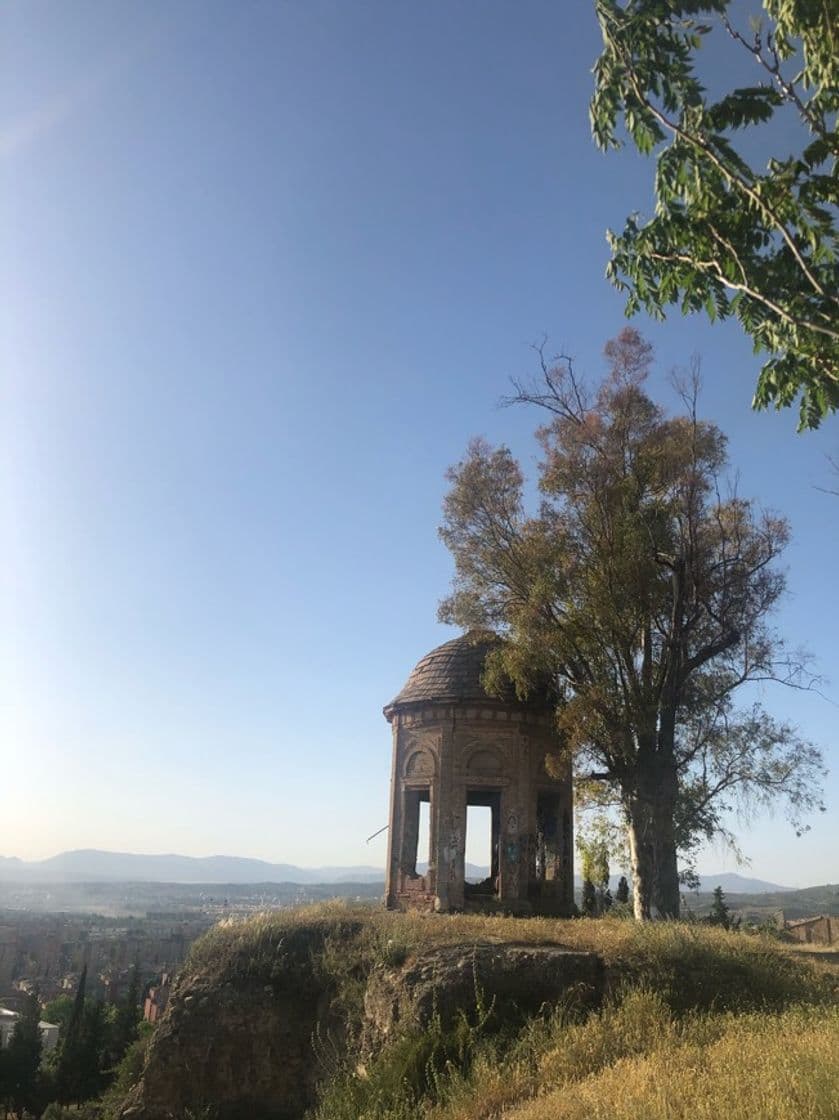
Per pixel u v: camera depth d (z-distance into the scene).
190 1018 19.44
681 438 27.70
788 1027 11.76
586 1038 12.79
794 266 7.36
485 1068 12.45
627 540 25.81
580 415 28.58
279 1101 18.53
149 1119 18.73
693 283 8.14
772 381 7.86
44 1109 50.94
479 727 27.86
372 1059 15.42
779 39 7.21
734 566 27.97
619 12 7.48
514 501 29.16
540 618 26.55
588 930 18.62
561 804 28.97
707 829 29.55
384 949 17.70
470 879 34.00
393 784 29.12
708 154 7.40
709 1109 8.44
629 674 26.48
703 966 15.66
